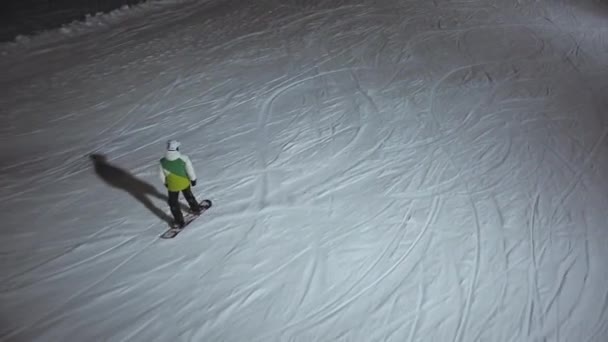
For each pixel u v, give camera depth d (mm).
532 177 7246
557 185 7047
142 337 4742
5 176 7602
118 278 5469
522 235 6004
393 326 4773
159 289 5305
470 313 4902
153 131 8930
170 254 5797
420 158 7762
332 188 7008
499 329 4723
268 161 7750
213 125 9031
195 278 5434
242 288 5281
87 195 7059
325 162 7688
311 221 6309
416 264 5559
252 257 5715
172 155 5582
